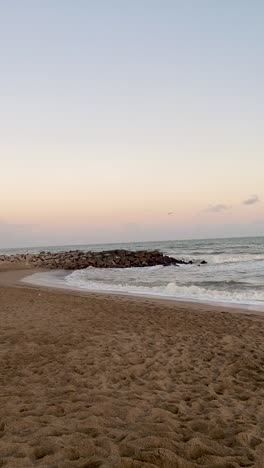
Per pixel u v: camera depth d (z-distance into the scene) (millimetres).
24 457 3334
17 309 12039
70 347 7578
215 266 33906
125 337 8594
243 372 6531
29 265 43375
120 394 5230
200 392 5531
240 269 28719
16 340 8023
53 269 39750
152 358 7094
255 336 9109
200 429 4250
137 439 3789
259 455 3705
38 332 8758
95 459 3312
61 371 6148
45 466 3191
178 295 16953
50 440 3660
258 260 37906
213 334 9203
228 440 4027
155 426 4164
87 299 14906
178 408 4816
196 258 44781
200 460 3516
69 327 9383
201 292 17312
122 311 12109
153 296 16859
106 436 3863
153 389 5562
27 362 6602
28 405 4637
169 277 25906
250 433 4191
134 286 20953
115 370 6305
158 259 43906
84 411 4504
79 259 46094
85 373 6098
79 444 3594
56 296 15570
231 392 5621
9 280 26938
